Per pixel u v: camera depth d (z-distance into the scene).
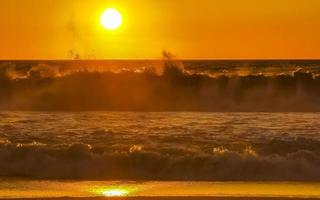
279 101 114.31
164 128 82.00
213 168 58.59
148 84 118.94
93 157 61.06
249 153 64.56
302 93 114.56
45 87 118.25
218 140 72.38
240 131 79.31
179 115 98.94
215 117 95.44
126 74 119.69
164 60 121.62
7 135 76.69
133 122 88.94
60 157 61.34
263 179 56.44
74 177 57.62
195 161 59.56
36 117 96.12
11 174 58.59
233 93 116.31
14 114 101.44
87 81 118.94
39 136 75.94
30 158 61.22
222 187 51.56
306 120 91.25
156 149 65.81
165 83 118.94
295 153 60.75
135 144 69.75
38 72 121.75
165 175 58.19
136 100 117.12
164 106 113.69
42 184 53.50
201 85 117.94
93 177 57.59
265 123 87.56
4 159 61.28
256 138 73.62
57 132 79.00
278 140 70.81
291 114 100.44
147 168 59.41
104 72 119.94
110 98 117.75
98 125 85.56
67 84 118.88
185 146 68.75
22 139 73.81
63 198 45.84
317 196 46.72
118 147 67.12
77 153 61.59
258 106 112.50
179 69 120.94
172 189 50.59
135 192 49.12
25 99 116.88
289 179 56.38
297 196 46.69
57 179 56.44
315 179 56.16
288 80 116.56
